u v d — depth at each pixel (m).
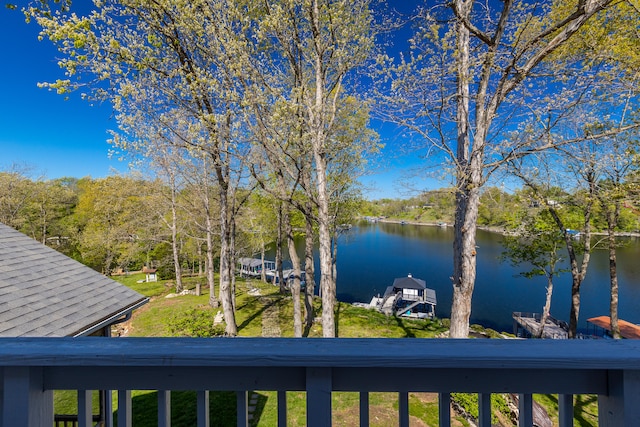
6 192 21.83
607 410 0.81
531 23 5.22
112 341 0.85
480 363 0.78
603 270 23.73
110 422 3.94
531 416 0.82
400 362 0.79
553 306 19.33
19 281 4.73
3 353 0.81
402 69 5.56
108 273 22.30
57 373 0.86
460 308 6.08
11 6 4.09
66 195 26.44
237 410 0.85
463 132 6.13
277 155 7.54
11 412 0.83
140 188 18.50
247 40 6.90
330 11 6.90
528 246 12.41
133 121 7.09
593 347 0.79
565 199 8.66
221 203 10.66
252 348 0.82
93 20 6.01
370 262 32.62
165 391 0.87
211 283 14.34
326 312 7.79
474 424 4.98
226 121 7.27
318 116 7.46
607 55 4.99
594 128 6.27
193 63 7.09
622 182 6.43
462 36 5.84
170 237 20.19
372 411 5.38
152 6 6.54
